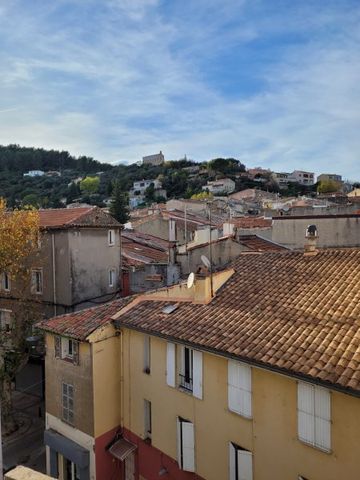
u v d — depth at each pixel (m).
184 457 15.38
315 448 11.57
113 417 18.11
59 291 28.53
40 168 177.25
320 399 11.37
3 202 25.80
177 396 15.86
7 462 21.19
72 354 18.70
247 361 12.60
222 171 148.38
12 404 26.62
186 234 40.91
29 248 27.00
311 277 16.06
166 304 17.75
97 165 188.00
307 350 11.94
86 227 28.81
